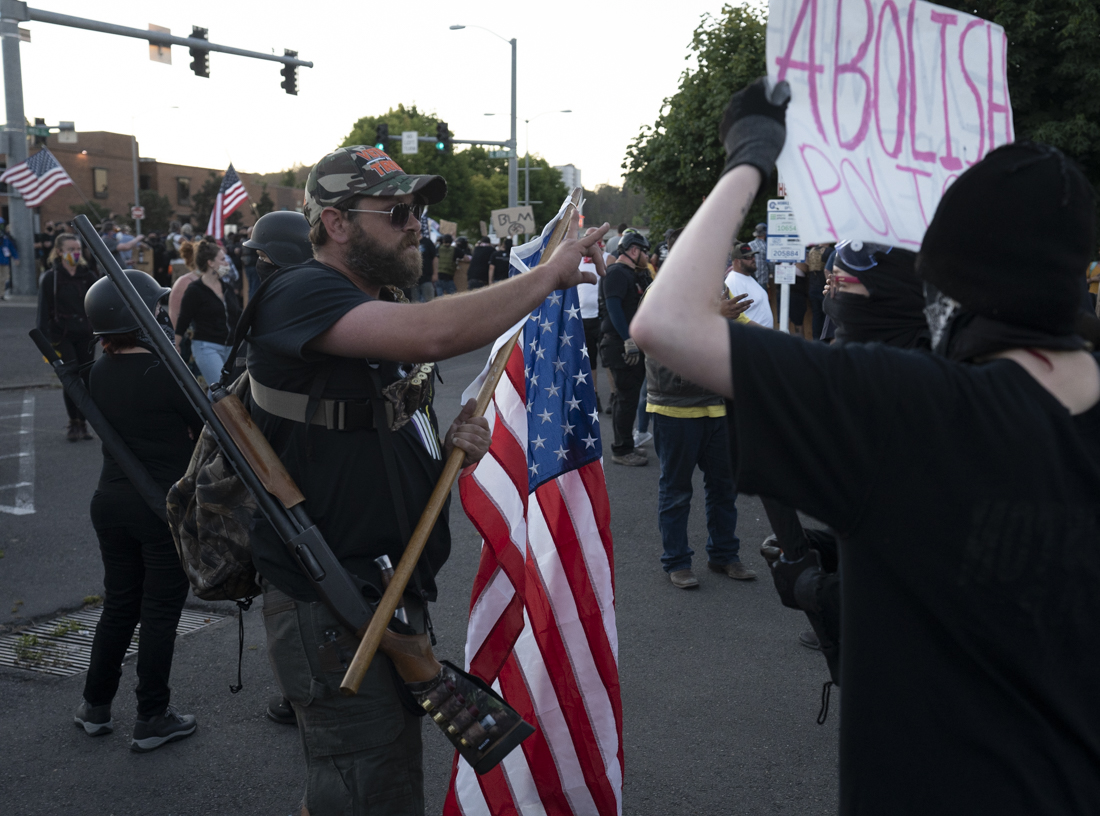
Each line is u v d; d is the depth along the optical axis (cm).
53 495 681
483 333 186
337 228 208
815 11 123
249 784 316
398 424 204
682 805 303
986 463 110
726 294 494
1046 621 110
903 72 131
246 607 230
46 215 5506
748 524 625
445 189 213
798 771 323
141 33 1669
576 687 265
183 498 220
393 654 195
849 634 119
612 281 736
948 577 111
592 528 273
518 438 258
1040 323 114
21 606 471
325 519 201
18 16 1577
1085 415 114
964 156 136
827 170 122
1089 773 112
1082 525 111
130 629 344
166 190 6297
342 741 198
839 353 114
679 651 423
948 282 119
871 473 111
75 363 330
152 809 301
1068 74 1552
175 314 766
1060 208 113
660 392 495
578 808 259
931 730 113
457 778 258
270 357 199
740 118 121
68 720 358
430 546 216
